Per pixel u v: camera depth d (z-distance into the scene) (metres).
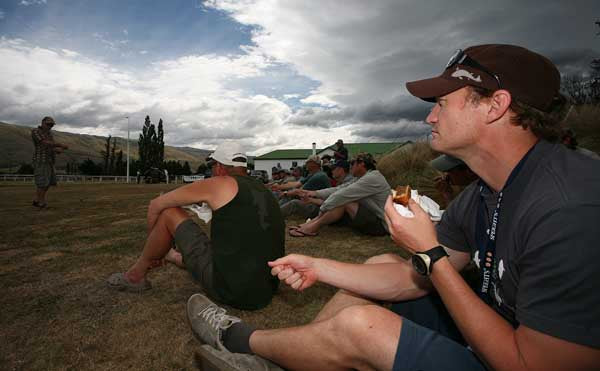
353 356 1.03
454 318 0.95
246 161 2.28
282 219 2.19
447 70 1.08
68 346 1.72
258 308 2.09
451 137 1.06
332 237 4.25
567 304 0.76
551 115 0.96
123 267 3.00
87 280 2.66
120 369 1.54
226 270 1.97
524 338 0.82
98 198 10.48
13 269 2.94
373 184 4.02
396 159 9.45
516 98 0.95
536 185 0.89
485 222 1.13
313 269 1.39
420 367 0.93
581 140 5.85
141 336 1.82
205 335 1.43
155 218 2.21
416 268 1.02
